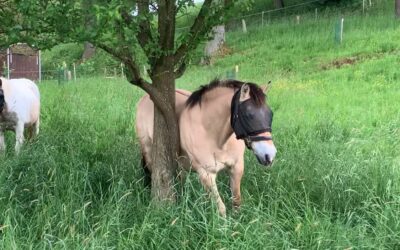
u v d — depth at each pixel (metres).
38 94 8.95
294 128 8.87
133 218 5.03
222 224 4.67
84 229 4.82
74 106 11.48
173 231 4.68
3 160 6.43
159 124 5.54
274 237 4.54
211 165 5.22
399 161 6.48
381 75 14.82
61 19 4.48
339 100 12.39
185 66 5.57
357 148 7.25
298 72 17.45
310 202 5.22
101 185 5.89
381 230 4.74
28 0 4.24
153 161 5.61
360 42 19.50
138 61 5.13
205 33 5.34
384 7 27.05
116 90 14.63
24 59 27.84
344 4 30.28
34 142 7.40
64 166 6.15
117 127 9.38
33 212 5.11
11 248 4.28
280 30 25.86
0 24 5.20
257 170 6.04
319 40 21.39
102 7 3.90
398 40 18.67
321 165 6.11
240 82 5.26
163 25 5.14
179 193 5.57
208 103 5.21
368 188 5.40
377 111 10.83
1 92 7.37
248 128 4.72
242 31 28.38
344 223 5.09
